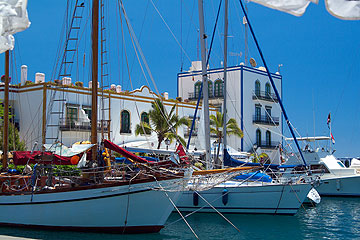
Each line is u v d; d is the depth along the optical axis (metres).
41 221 16.78
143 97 44.31
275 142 59.16
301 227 20.33
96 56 18.11
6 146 20.91
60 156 17.38
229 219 22.16
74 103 37.66
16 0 6.04
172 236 17.28
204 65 22.19
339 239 17.55
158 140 41.25
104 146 16.91
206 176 18.03
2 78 39.53
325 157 37.59
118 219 16.20
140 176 16.62
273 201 23.05
